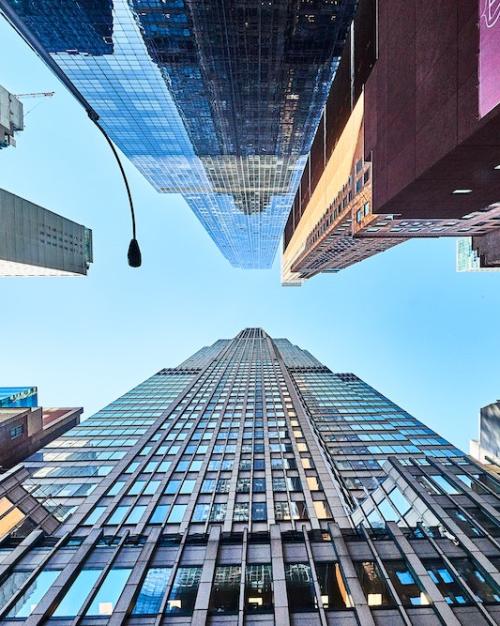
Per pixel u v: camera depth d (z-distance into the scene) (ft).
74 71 198.18
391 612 56.39
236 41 174.50
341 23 163.02
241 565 67.31
